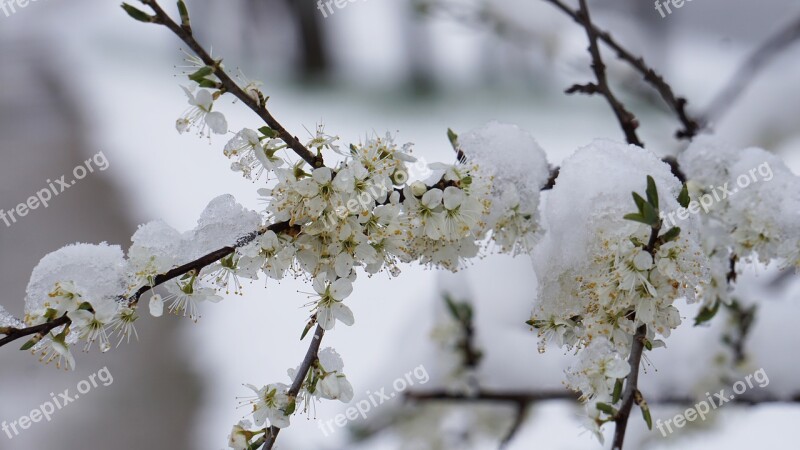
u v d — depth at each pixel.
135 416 2.67
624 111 1.19
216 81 1.04
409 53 3.75
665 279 1.04
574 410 1.40
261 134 1.05
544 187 1.11
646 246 1.03
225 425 2.60
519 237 1.10
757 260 1.16
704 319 1.15
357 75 3.78
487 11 1.87
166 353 2.78
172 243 1.06
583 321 1.06
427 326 1.46
